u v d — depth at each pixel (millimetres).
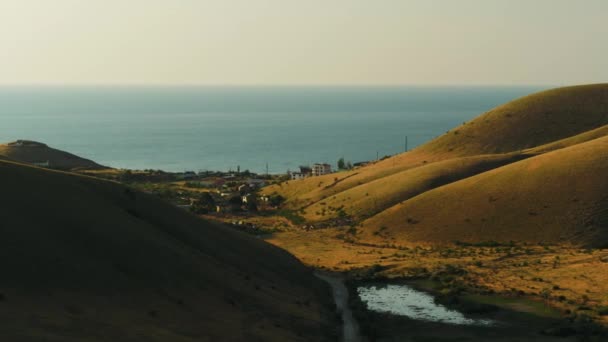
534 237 103688
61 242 50812
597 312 62438
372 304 72375
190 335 45531
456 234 112000
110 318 42781
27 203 54062
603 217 102562
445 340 57188
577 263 84625
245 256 78625
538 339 56219
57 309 40844
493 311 66062
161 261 57250
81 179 68562
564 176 116375
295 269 86562
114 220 60281
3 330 34531
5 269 43125
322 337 56625
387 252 108938
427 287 80125
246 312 56188
